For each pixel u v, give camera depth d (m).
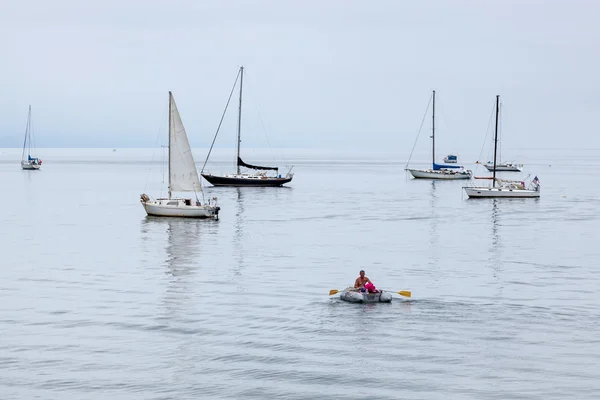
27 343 35.72
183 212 91.62
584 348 35.03
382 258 60.91
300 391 29.91
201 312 41.62
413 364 32.88
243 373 31.83
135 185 162.00
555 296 45.88
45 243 69.06
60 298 45.09
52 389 30.03
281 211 101.88
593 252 64.50
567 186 168.75
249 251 64.56
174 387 30.27
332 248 66.56
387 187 160.50
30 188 151.12
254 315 40.94
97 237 73.56
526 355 34.03
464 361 33.25
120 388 30.16
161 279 51.28
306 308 42.53
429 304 43.53
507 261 59.53
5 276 52.22
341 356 33.88
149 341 36.12
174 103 91.50
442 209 106.94
